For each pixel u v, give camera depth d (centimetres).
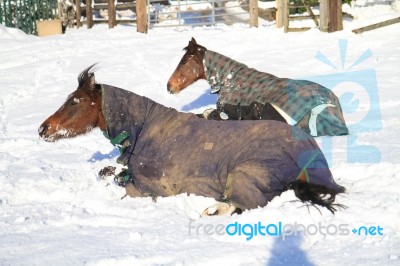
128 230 532
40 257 479
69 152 880
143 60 1592
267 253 474
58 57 1716
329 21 1789
